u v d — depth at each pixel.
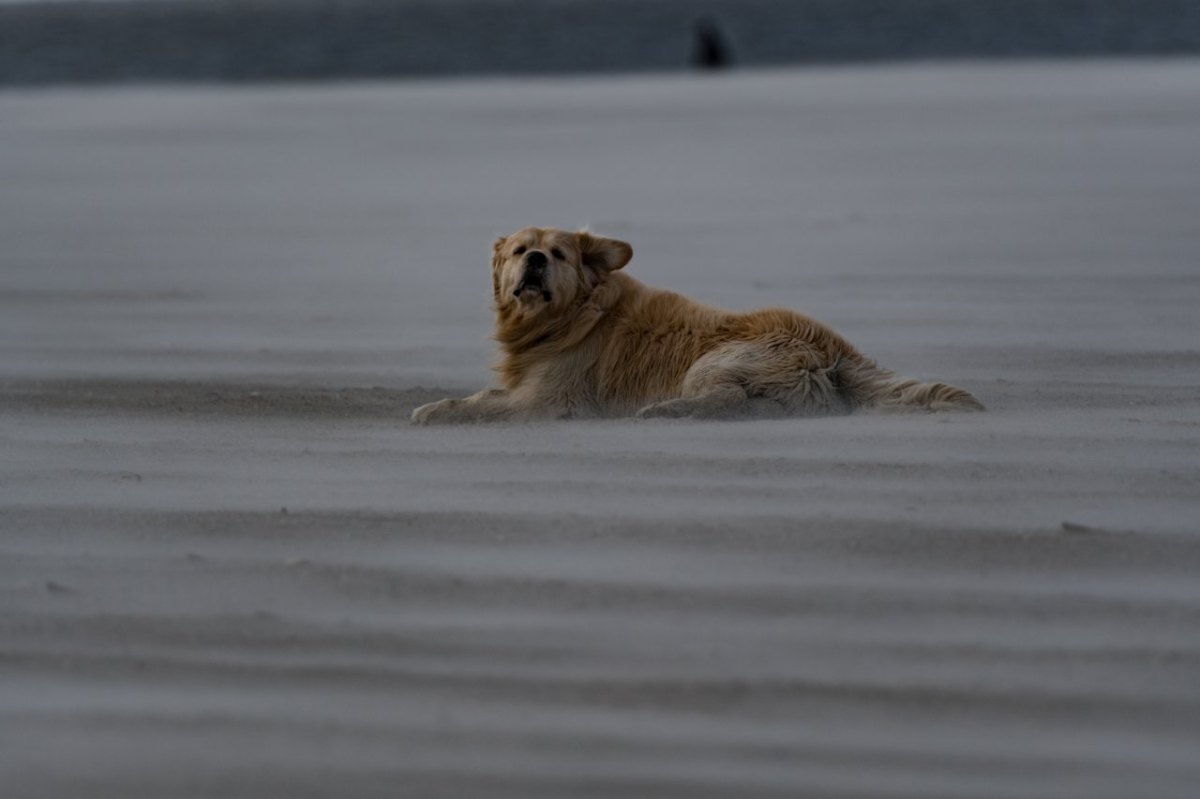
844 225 46.19
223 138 75.50
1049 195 50.16
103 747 12.76
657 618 14.95
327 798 11.91
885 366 27.89
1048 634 14.40
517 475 19.81
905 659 13.95
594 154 65.75
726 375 23.16
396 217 50.94
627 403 24.25
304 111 89.56
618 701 13.30
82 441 22.56
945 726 12.77
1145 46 157.12
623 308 24.81
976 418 22.44
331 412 24.70
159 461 21.25
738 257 41.44
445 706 13.29
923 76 105.81
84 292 38.41
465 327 32.97
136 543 17.52
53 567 16.80
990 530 17.14
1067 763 12.19
